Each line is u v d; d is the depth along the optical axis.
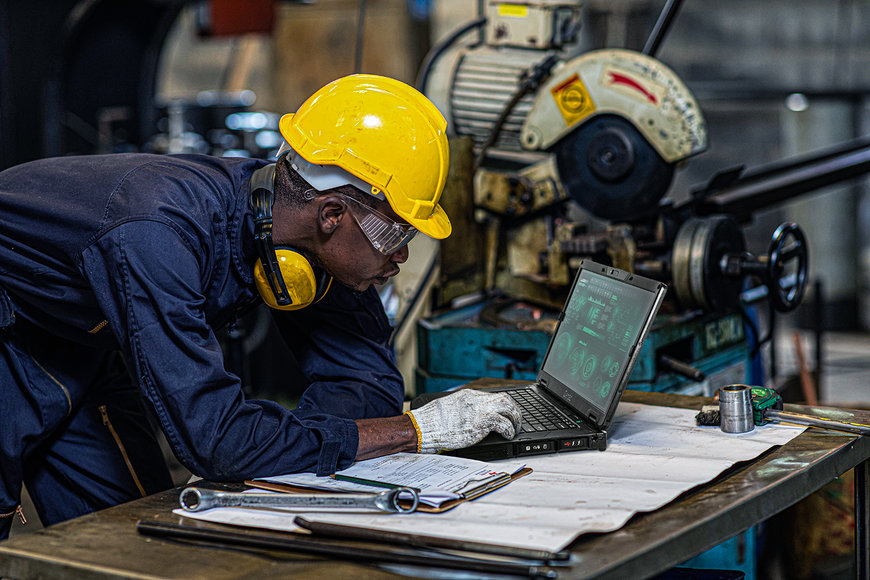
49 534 1.34
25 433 1.73
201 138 4.92
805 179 2.85
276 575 1.18
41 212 1.56
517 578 1.15
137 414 2.04
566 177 2.68
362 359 1.83
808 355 5.21
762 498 1.39
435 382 2.61
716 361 2.63
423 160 1.56
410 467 1.51
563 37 2.87
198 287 1.51
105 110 5.68
